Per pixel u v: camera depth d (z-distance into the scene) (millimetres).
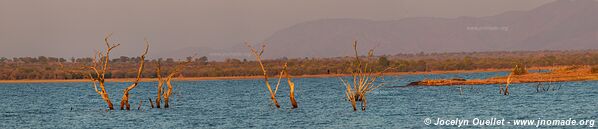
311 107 138625
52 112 140375
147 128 106000
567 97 151000
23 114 137375
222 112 131500
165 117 120750
